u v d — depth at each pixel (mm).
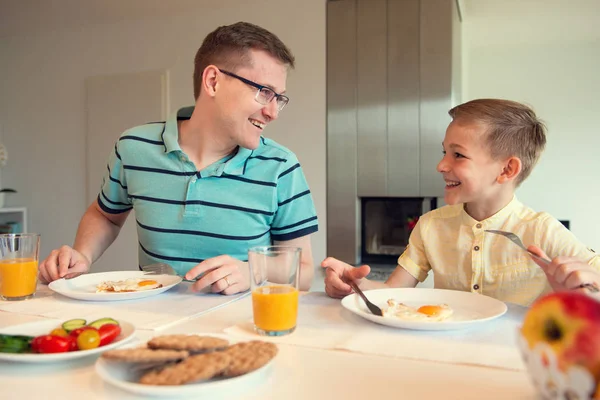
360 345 765
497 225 1306
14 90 3814
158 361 586
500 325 877
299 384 616
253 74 1337
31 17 3436
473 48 4379
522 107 1308
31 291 1106
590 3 3273
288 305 821
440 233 1408
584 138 4141
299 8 3074
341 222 3049
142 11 3309
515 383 614
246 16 3182
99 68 3566
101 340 726
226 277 1135
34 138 3777
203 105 1419
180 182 1460
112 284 1149
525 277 1258
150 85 3406
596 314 430
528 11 3430
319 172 3072
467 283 1343
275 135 3152
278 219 1556
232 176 1470
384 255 3094
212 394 580
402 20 2904
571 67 4148
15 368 671
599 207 4117
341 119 3027
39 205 3781
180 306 1032
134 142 1513
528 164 1295
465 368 669
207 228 1467
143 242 1542
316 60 3057
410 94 2902
